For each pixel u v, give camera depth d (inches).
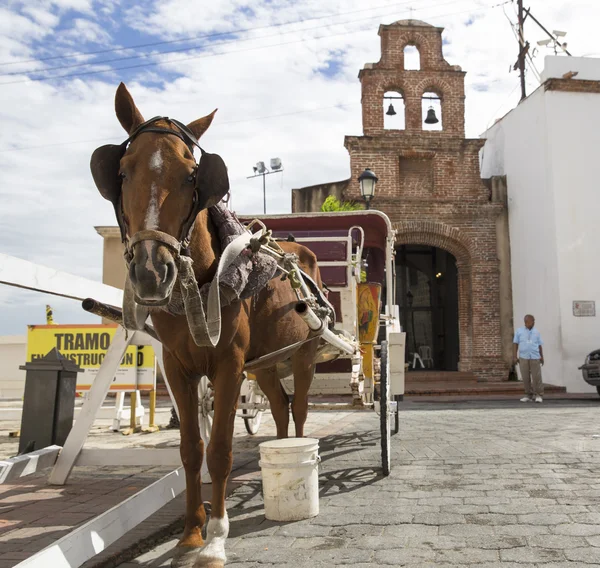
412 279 958.4
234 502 200.7
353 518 177.5
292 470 177.6
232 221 144.9
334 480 227.9
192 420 147.7
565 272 750.5
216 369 144.0
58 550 114.6
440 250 953.5
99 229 810.8
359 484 220.8
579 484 215.8
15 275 146.9
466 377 815.7
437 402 622.8
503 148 896.3
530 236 811.4
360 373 260.2
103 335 378.6
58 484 223.9
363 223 318.3
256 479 235.0
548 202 770.2
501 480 223.5
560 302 746.2
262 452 180.4
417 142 832.9
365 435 350.3
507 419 436.1
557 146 768.9
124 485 224.8
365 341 284.4
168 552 152.2
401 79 846.5
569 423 405.1
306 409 215.5
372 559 143.2
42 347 381.4
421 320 950.4
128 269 110.0
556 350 750.5
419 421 428.1
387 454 235.8
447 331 934.4
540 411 498.9
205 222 136.4
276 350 171.6
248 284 142.9
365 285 286.2
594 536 157.3
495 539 156.1
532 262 805.2
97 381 227.6
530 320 613.6
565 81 772.0
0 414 356.2
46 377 242.8
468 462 260.1
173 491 173.0
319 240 254.5
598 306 751.7
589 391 736.3
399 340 310.8
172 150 117.0
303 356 208.1
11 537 159.8
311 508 179.6
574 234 757.9
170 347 141.7
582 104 780.0
